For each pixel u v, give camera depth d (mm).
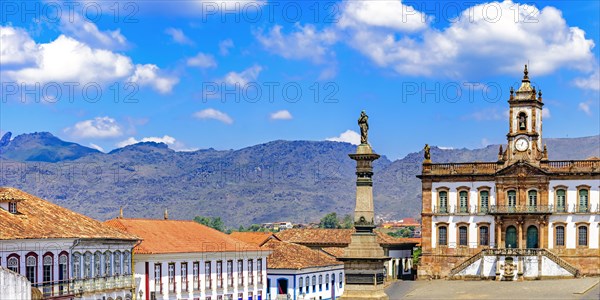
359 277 62031
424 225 121688
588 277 112938
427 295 102688
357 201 62938
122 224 93062
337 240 136500
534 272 113750
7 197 72312
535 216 116062
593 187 114375
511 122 118438
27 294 60625
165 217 110000
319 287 115875
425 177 121875
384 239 129125
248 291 104125
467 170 120188
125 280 83938
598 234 113938
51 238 70938
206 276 96750
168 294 90438
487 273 116062
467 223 119625
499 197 117812
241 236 131375
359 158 62719
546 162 116688
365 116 63219
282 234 140250
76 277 75250
